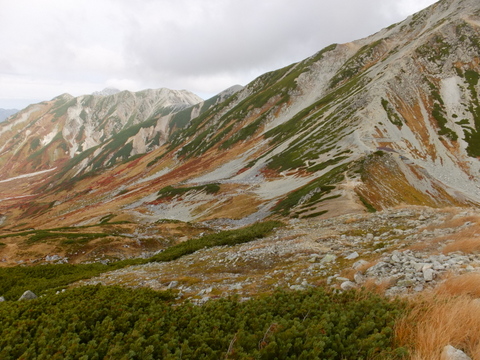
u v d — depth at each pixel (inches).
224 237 1206.3
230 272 691.4
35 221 5654.5
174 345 252.7
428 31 6496.1
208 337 261.4
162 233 1973.4
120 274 881.5
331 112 5108.3
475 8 6323.8
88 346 255.0
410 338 220.2
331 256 609.6
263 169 4318.4
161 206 3880.4
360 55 7372.1
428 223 751.7
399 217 903.1
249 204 2945.4
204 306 367.2
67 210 5954.7
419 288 340.2
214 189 3853.3
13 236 1715.1
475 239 445.7
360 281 418.6
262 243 933.2
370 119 4131.4
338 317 274.1
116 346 244.8
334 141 3993.6
